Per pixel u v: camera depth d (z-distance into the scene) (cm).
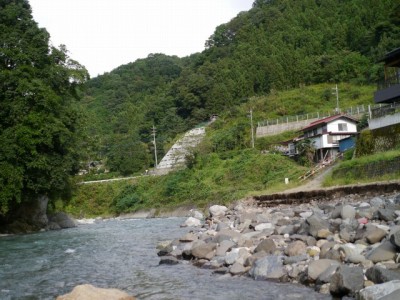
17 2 3328
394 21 8956
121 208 6275
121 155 8369
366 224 1082
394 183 2127
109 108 12400
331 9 11706
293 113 7956
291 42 10994
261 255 1045
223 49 12312
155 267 1201
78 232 2825
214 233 1570
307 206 2625
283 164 5091
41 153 2978
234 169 5397
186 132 8875
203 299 818
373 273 745
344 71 8938
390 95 3105
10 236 2694
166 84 13400
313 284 842
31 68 3045
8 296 920
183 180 5894
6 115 2905
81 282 1050
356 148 3522
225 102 9506
